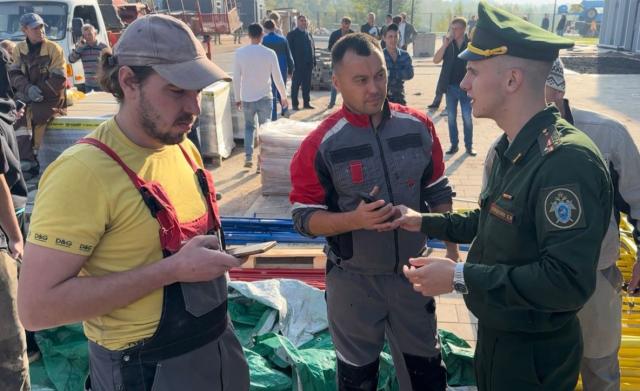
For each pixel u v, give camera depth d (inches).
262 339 127.7
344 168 94.7
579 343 76.7
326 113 460.8
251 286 141.3
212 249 67.4
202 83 64.8
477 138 371.6
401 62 332.5
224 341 77.0
